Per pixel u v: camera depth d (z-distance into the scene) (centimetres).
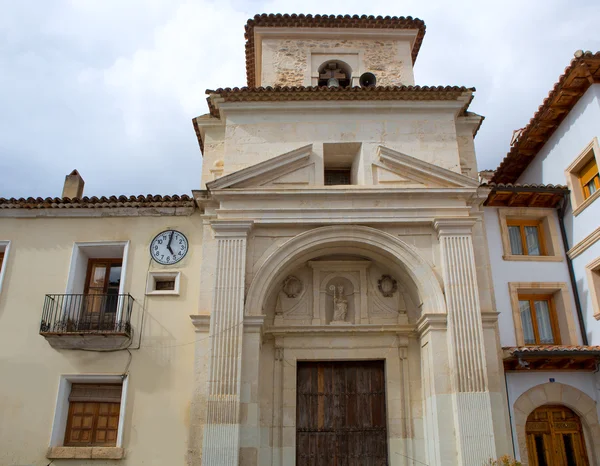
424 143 1452
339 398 1347
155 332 1299
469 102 1492
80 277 1398
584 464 1264
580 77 1406
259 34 1844
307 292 1412
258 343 1233
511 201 1490
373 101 1479
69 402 1279
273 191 1338
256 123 1472
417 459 1262
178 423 1223
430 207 1339
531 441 1273
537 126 1573
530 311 1448
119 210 1420
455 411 1170
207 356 1240
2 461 1206
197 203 1388
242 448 1155
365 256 1405
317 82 1789
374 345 1358
